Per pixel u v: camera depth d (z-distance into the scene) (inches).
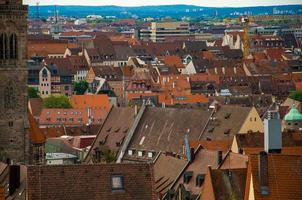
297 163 6584.6
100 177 6855.3
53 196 6742.1
